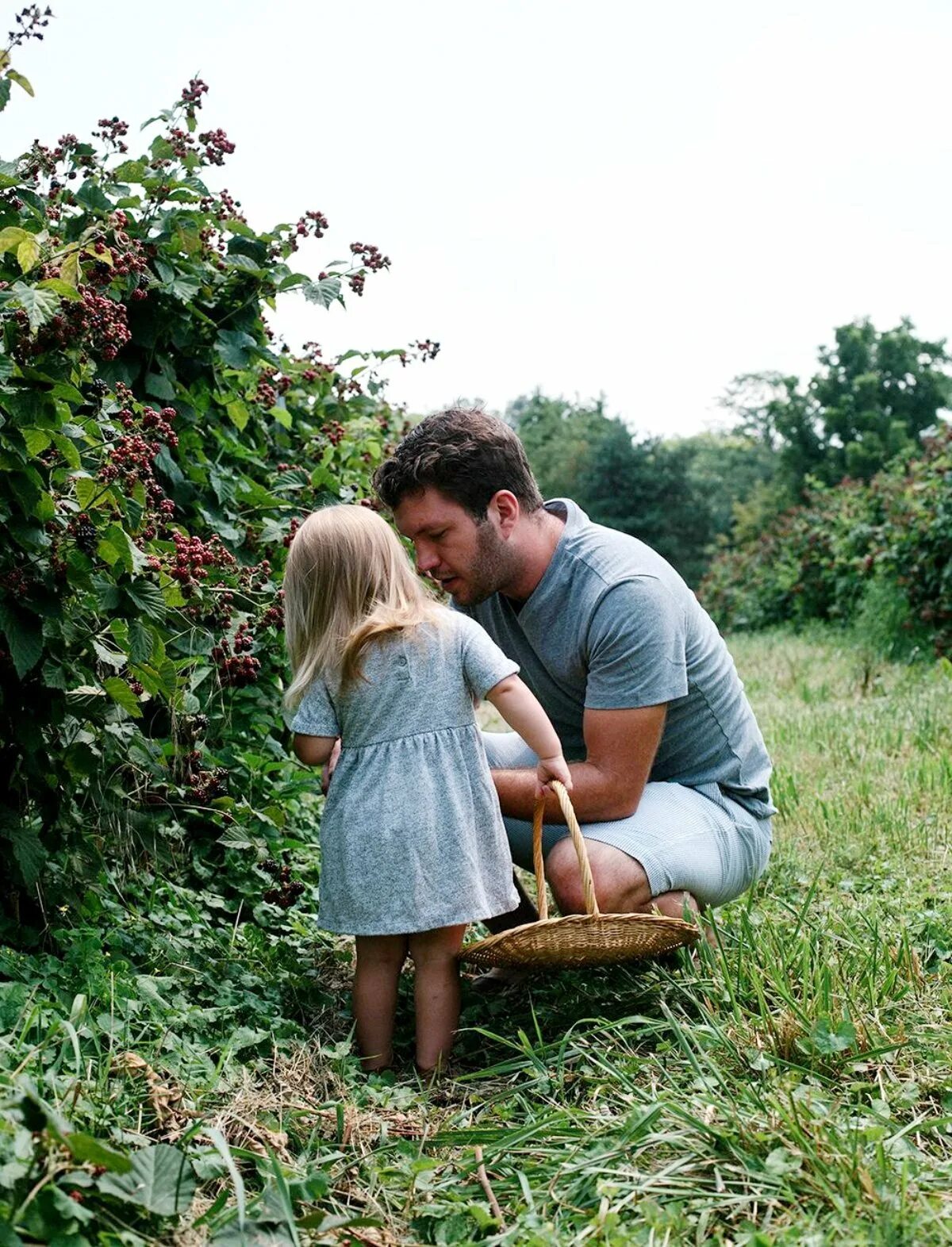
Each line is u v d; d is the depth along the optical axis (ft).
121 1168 5.24
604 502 121.49
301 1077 7.52
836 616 39.81
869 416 107.96
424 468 8.80
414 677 8.30
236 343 10.39
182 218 9.84
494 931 10.20
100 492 7.71
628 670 8.94
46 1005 7.09
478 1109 7.41
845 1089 7.24
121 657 8.05
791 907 10.77
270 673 11.25
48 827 8.32
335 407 13.80
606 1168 6.33
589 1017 8.57
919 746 16.65
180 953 8.64
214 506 10.65
